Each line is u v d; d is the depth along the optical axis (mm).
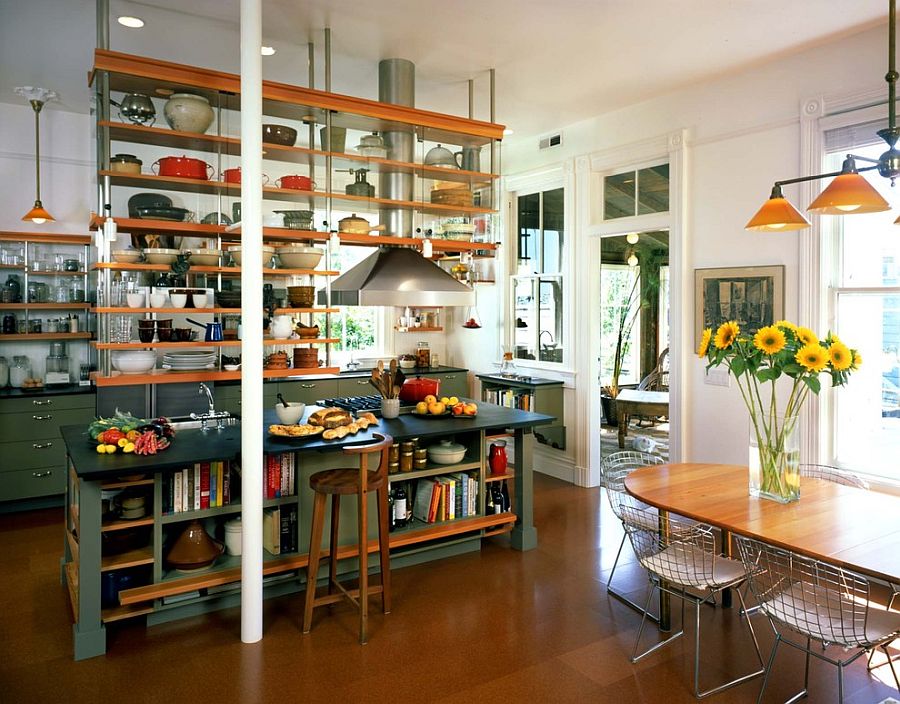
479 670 2816
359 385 6418
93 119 3678
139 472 2930
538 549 4273
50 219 5078
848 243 3953
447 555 4145
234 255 4039
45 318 5523
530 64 4328
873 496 2941
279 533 3557
